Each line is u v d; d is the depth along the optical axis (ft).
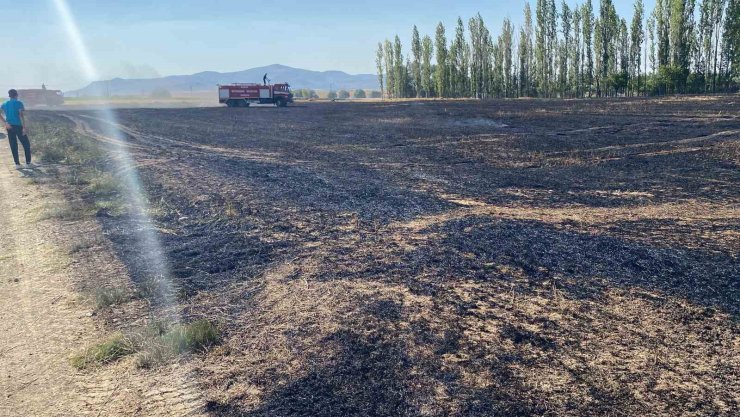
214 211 34.01
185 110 172.24
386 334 16.58
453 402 13.10
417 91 281.54
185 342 16.34
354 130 91.20
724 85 177.99
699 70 183.32
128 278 22.40
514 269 22.02
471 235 26.71
